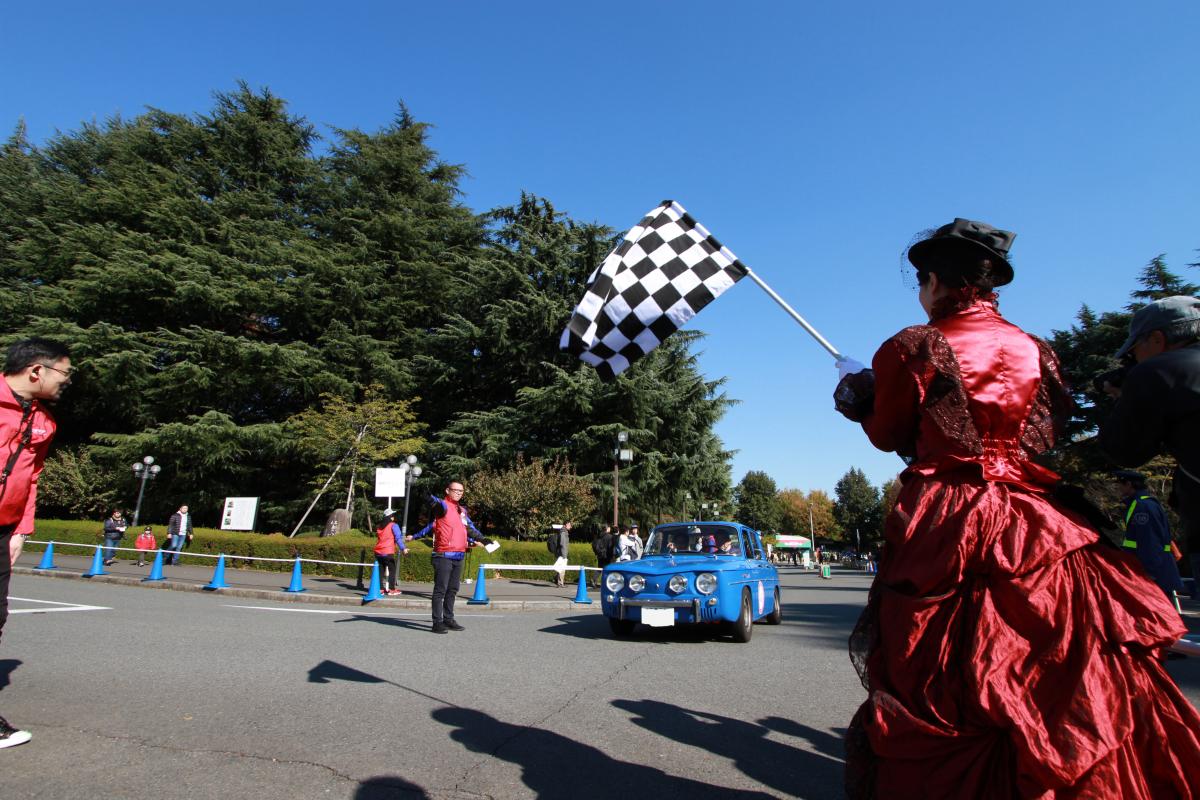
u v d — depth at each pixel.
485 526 26.72
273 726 4.09
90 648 6.52
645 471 29.14
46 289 32.28
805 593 20.02
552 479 25.52
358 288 32.62
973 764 1.53
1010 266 2.03
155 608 10.27
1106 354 24.98
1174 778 1.48
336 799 2.98
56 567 18.69
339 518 27.28
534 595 15.48
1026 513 1.72
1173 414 2.01
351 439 28.17
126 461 29.92
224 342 29.81
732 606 8.15
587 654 7.25
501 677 5.83
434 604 8.83
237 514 25.42
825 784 3.34
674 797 3.13
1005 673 1.54
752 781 3.37
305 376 31.38
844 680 5.99
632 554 18.70
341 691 5.07
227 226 33.03
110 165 35.97
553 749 3.80
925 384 1.87
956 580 1.68
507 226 33.28
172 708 4.43
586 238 30.14
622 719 4.51
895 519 1.85
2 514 3.64
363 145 37.00
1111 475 4.71
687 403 30.86
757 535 10.72
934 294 2.10
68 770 3.23
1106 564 1.69
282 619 9.62
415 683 5.46
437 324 37.28
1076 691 1.48
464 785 3.21
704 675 6.16
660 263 3.88
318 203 37.91
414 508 33.06
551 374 30.27
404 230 34.81
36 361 3.73
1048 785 1.41
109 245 31.78
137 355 28.62
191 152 36.84
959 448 1.81
